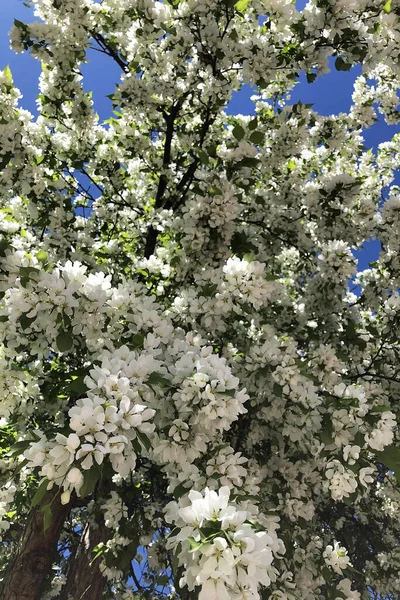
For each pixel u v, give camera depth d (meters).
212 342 5.07
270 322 6.04
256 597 1.86
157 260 5.31
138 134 7.13
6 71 5.23
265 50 5.08
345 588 4.82
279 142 6.16
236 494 2.64
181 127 7.24
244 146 4.89
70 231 5.57
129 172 7.50
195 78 5.81
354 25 4.96
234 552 1.83
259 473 4.97
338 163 7.94
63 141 6.77
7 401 4.30
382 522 7.76
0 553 7.57
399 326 5.71
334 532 7.57
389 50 4.96
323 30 4.96
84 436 2.21
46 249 5.33
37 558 5.05
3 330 3.89
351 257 5.52
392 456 3.20
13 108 5.39
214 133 7.19
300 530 5.19
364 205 6.18
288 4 4.86
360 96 7.44
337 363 4.63
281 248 6.70
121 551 5.33
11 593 4.90
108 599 6.90
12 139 5.27
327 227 6.21
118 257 6.45
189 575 2.03
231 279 3.90
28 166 5.41
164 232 5.72
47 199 5.82
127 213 7.36
